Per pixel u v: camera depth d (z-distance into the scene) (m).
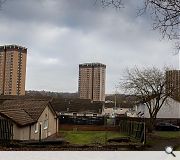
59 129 54.28
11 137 26.67
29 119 31.70
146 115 61.59
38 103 38.12
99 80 115.25
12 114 29.45
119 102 91.38
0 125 26.27
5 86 91.88
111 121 57.88
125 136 39.38
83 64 117.50
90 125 56.09
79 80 117.94
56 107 75.06
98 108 76.25
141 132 30.92
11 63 91.56
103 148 20.77
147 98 46.53
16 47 91.62
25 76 94.62
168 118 63.00
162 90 46.19
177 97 47.22
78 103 77.75
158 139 35.50
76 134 45.34
